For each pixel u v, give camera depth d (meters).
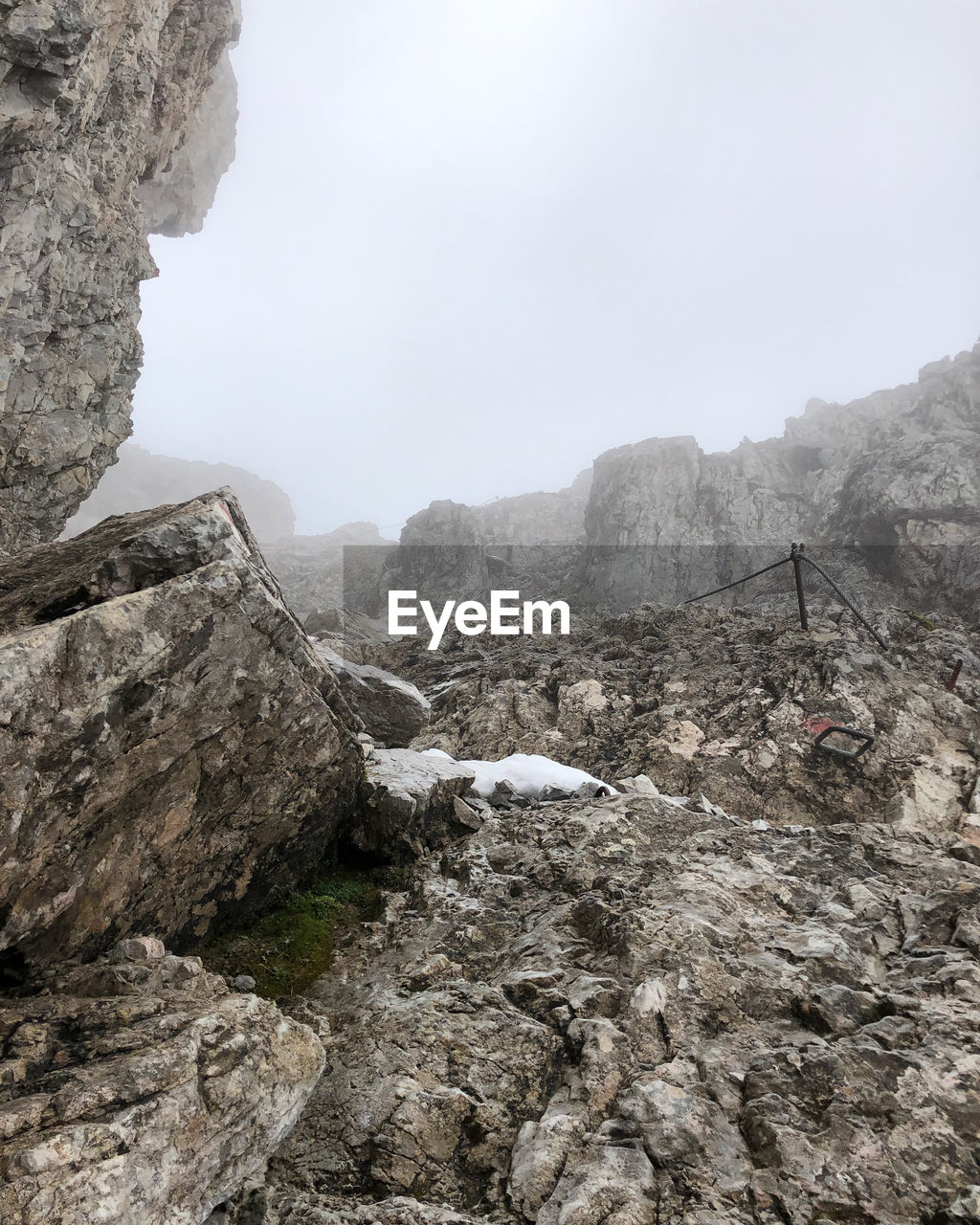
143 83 18.19
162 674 2.88
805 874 4.70
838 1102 2.91
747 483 46.25
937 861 4.82
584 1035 3.34
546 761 6.86
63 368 16.56
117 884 3.06
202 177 33.25
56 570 3.38
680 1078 3.09
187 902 3.62
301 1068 2.58
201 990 2.82
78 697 2.54
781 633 13.80
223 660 3.14
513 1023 3.44
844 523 39.88
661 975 3.61
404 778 5.28
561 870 4.73
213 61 24.30
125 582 3.00
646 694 12.27
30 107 11.71
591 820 5.27
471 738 11.46
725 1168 2.70
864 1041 3.21
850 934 4.00
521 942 4.13
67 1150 1.89
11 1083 2.13
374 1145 2.87
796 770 9.52
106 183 17.28
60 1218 1.80
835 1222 2.49
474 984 3.73
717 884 4.43
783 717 10.38
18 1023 2.40
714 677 12.16
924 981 3.59
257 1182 2.63
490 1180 2.81
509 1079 3.19
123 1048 2.31
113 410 18.39
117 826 2.95
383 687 8.31
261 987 3.79
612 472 49.97
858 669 11.38
